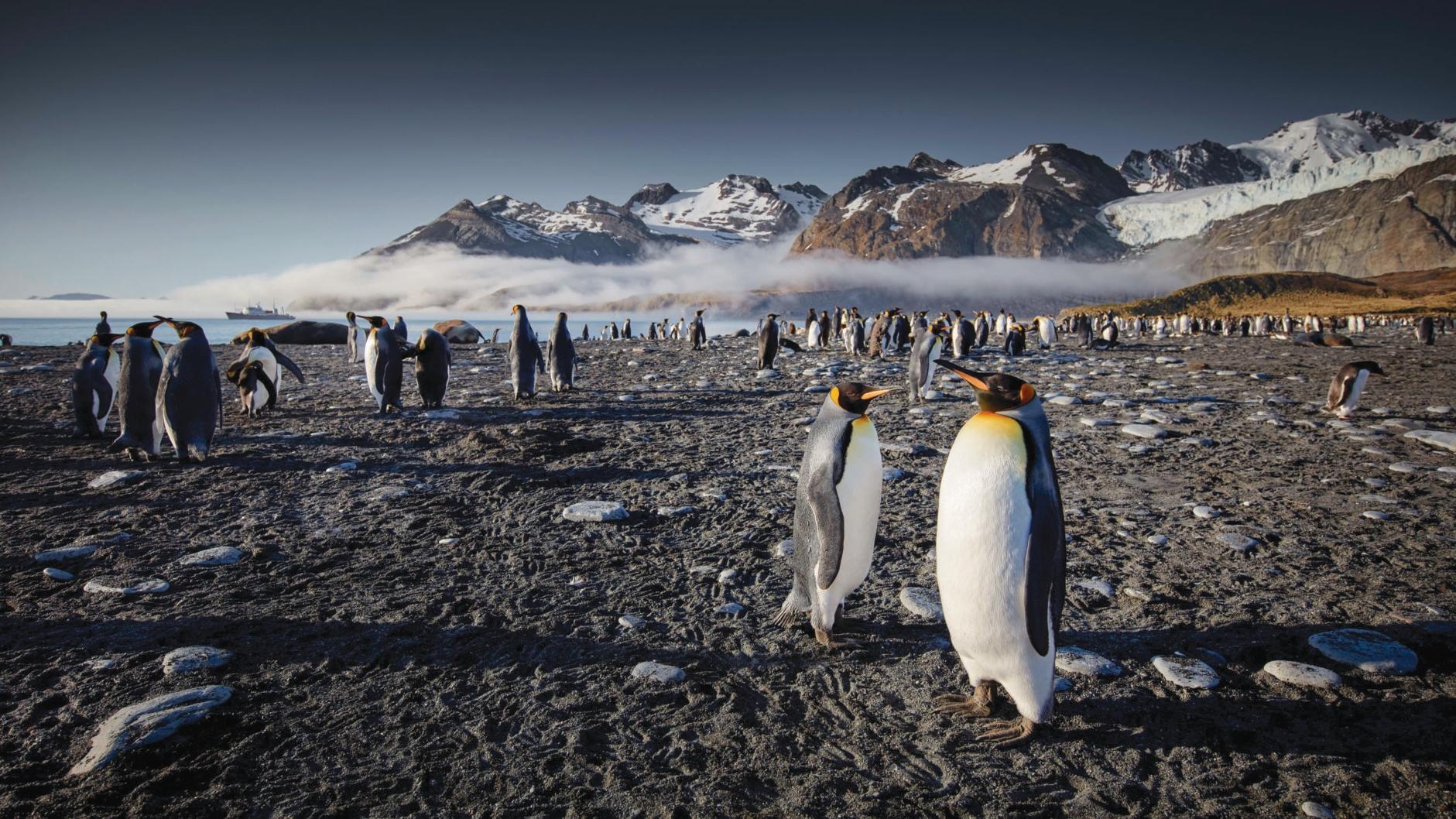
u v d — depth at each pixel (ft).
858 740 11.46
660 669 13.34
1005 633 11.19
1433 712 11.98
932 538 20.90
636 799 10.01
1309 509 23.61
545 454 31.35
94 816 9.33
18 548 19.36
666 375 67.77
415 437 35.19
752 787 10.32
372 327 42.14
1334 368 72.38
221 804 9.71
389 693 12.59
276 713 11.87
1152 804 10.00
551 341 53.62
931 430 37.93
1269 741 11.34
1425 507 23.61
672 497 25.09
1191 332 176.96
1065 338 145.79
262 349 41.83
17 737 11.06
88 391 34.17
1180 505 24.07
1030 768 10.78
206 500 24.32
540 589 17.24
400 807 9.78
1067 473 28.50
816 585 14.26
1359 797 10.00
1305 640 14.42
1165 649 14.19
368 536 20.93
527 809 9.79
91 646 13.97
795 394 52.65
